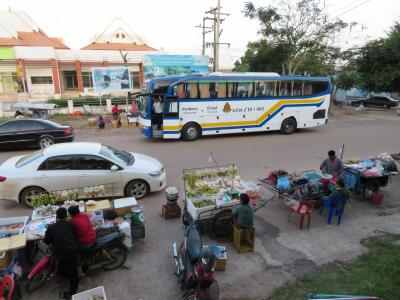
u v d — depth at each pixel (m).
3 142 13.47
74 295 4.07
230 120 16.47
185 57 32.78
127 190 7.98
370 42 29.28
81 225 4.85
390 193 8.71
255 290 4.70
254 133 18.50
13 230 5.21
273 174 7.82
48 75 32.78
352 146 14.65
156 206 7.71
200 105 15.64
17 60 30.80
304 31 25.70
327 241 6.12
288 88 17.39
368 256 5.51
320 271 5.15
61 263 4.46
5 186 7.33
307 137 17.14
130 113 22.53
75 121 22.66
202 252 4.19
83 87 33.97
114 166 7.72
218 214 6.08
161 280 4.96
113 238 5.18
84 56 32.94
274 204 7.93
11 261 4.76
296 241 6.13
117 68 23.89
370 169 8.23
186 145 14.84
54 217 5.66
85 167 7.63
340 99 37.72
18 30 41.47
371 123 22.83
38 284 4.80
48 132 13.95
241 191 6.72
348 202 8.05
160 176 8.35
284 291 4.64
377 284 4.71
